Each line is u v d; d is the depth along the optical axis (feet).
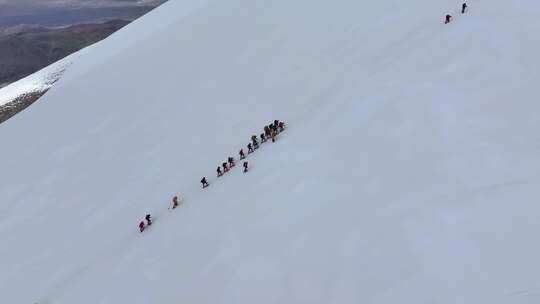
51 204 137.69
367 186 65.00
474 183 55.72
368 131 77.77
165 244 81.30
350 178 69.10
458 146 63.93
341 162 74.38
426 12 124.36
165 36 274.16
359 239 55.42
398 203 57.88
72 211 127.54
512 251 44.78
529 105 67.21
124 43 328.49
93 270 90.53
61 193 142.61
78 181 145.38
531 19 88.48
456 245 47.88
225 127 130.62
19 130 223.51
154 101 184.96
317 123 93.35
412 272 47.29
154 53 249.34
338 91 104.27
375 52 118.42
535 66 75.41
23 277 103.65
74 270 96.48
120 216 110.42
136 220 104.12
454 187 56.34
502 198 51.52
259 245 64.44
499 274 43.01
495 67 78.64
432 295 43.80
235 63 179.83
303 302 51.57
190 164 118.32
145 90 203.21
